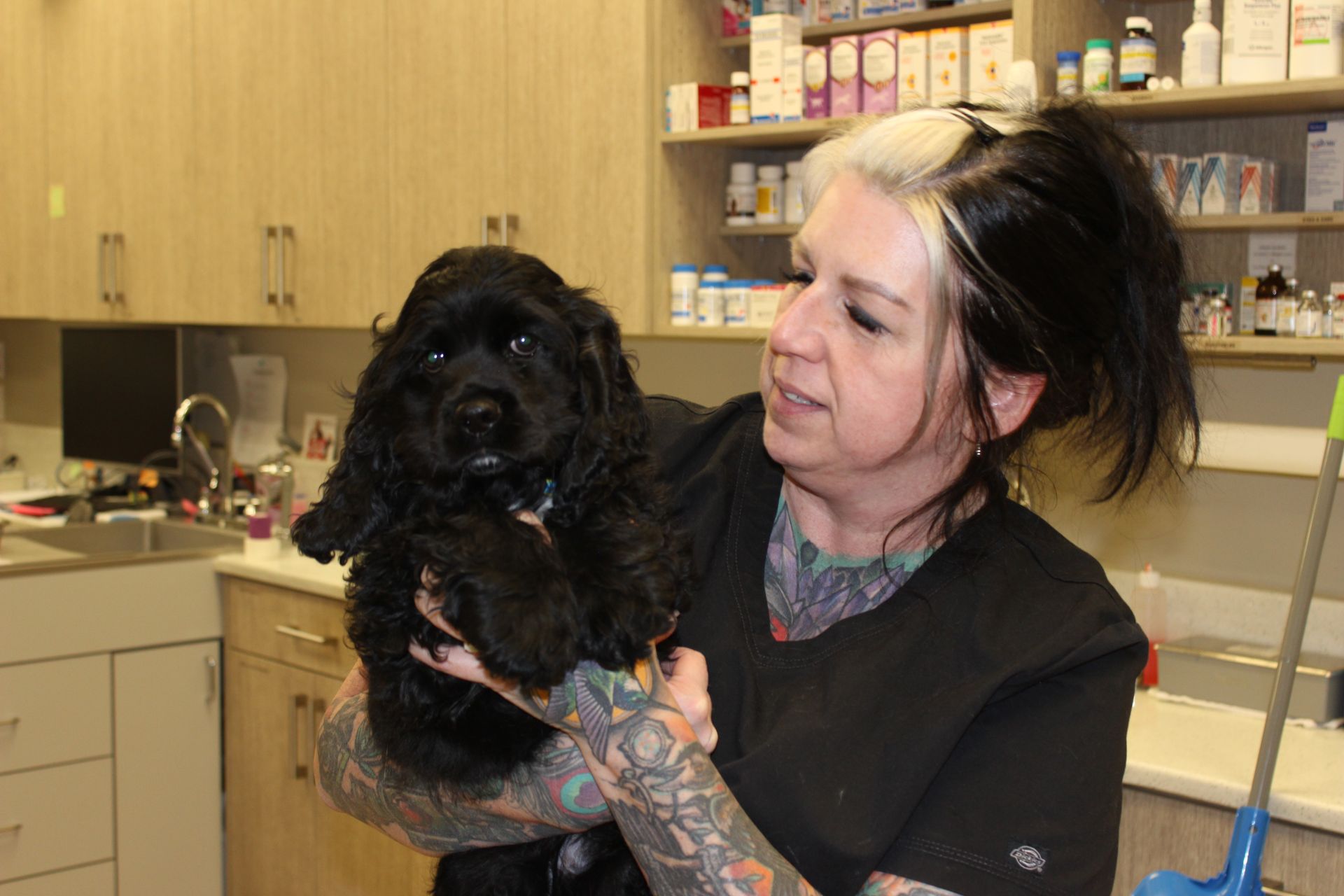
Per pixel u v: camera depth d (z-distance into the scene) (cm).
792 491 121
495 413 101
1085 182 107
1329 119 201
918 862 96
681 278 242
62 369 420
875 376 105
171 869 303
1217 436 199
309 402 381
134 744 295
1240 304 206
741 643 112
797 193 243
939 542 114
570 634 91
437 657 99
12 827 277
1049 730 100
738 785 100
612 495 104
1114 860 98
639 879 113
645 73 239
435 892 122
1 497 412
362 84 292
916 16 222
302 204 310
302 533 112
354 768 117
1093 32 212
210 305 339
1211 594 223
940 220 103
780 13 241
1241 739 184
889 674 105
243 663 301
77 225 382
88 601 285
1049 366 107
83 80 374
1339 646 209
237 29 323
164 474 380
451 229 276
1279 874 166
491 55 264
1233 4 184
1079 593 109
